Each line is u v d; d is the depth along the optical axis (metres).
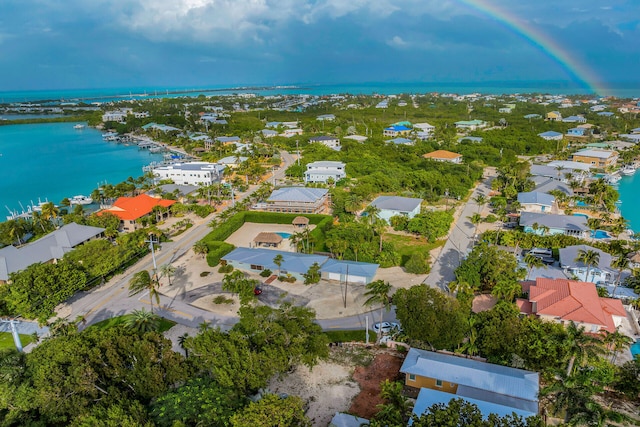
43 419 53.25
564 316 74.44
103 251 102.62
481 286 96.81
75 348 58.50
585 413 48.16
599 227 135.12
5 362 58.38
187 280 103.19
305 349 63.72
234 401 53.72
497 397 57.44
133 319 72.44
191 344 61.88
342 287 98.69
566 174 185.62
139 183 195.62
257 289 95.38
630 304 85.56
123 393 56.03
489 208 157.62
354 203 136.88
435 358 64.69
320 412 59.91
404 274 104.50
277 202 153.00
